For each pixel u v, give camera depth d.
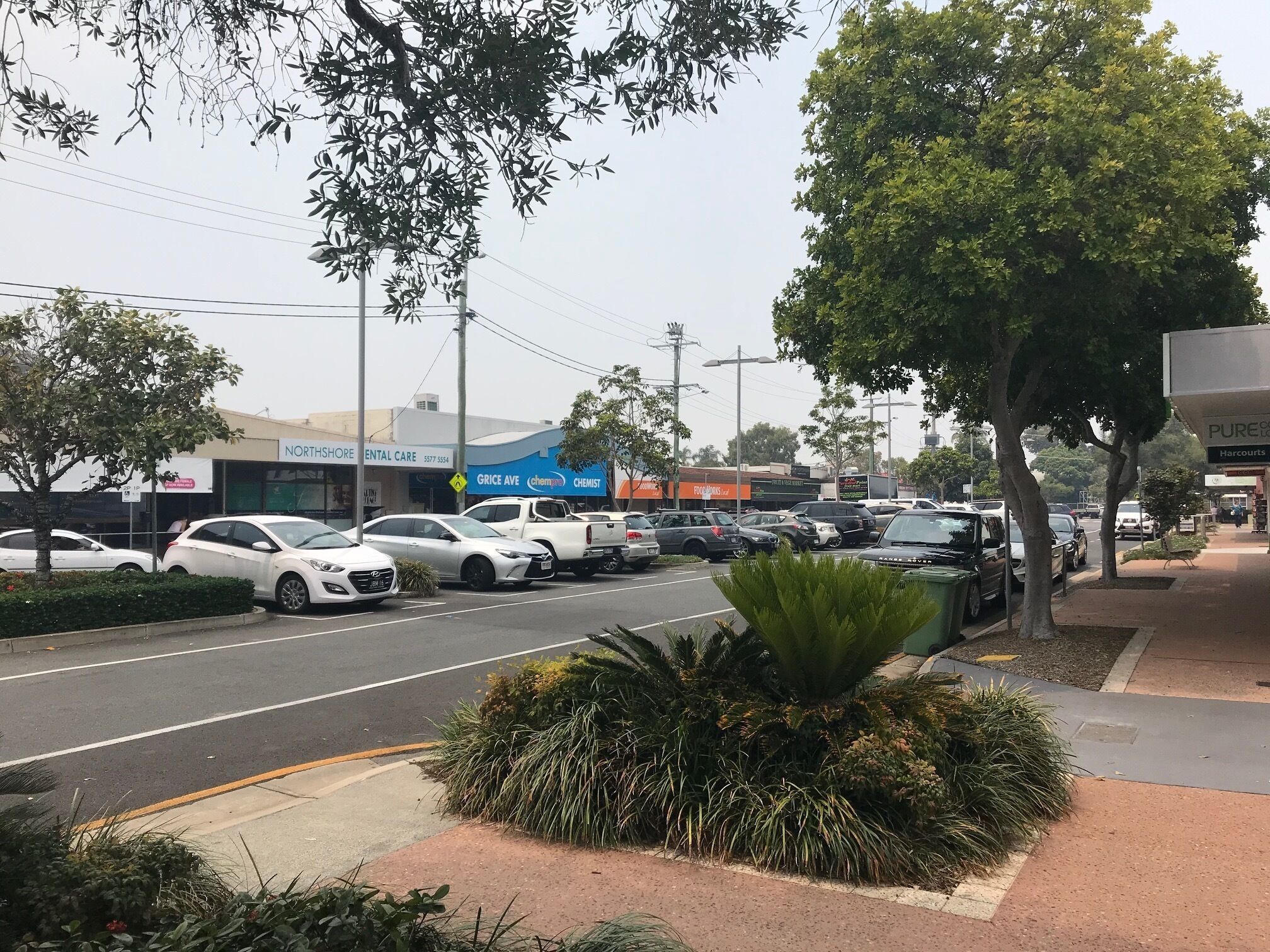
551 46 4.38
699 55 4.76
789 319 12.37
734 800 4.57
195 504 29.52
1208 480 46.16
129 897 3.00
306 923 2.70
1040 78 10.11
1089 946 3.61
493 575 18.59
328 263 4.61
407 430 38.88
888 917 3.88
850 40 11.03
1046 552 11.39
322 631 13.10
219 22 4.44
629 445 30.19
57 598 11.86
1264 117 12.60
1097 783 5.85
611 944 3.05
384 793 5.68
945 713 5.02
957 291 8.95
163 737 7.37
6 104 4.21
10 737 7.32
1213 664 9.55
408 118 4.43
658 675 5.34
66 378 13.26
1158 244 8.95
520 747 5.27
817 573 5.12
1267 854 4.57
